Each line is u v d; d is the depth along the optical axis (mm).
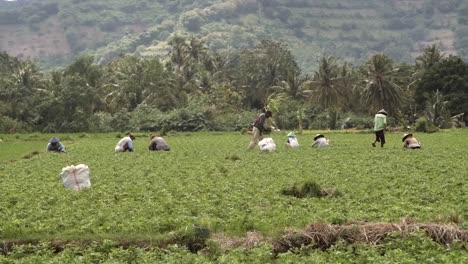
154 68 122125
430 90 113125
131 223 18234
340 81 118250
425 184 24594
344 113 113562
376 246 15523
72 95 100500
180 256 14992
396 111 112438
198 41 148750
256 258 14430
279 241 16453
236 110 114500
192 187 25609
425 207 19594
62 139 75688
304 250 15852
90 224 18312
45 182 29062
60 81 111562
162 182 27672
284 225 17703
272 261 14797
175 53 139250
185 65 135000
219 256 15055
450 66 113000
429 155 38438
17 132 97188
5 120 96938
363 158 37062
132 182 28172
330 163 34312
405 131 83750
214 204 21578
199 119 98875
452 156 37688
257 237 16562
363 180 26578
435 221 17469
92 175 31297
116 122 101875
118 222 18672
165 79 120438
